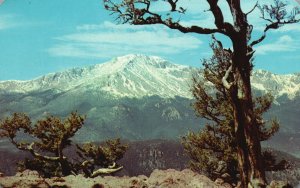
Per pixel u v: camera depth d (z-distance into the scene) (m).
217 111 35.34
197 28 19.98
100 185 17.28
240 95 20.50
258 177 20.30
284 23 20.42
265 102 34.47
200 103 35.47
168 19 19.75
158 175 19.08
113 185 17.53
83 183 17.44
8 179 15.80
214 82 32.84
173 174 18.83
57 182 17.03
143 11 19.50
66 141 42.94
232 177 34.28
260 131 35.00
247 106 20.47
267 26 20.64
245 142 20.53
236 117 20.66
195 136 36.00
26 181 15.77
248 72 20.70
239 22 20.23
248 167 20.41
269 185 19.42
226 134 34.62
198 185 17.73
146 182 18.48
